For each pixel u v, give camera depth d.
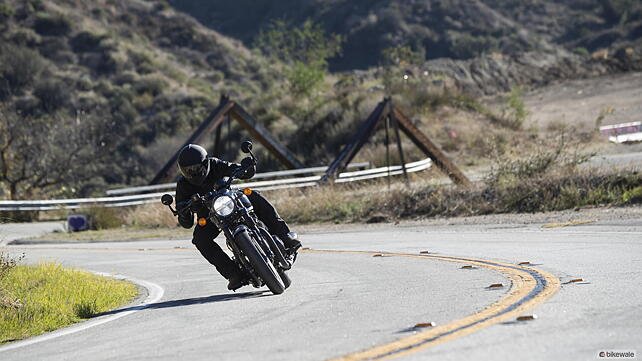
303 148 134.88
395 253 40.97
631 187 56.88
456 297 23.92
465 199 63.16
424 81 157.75
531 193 59.81
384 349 17.30
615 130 115.94
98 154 136.00
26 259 50.72
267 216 29.91
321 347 18.12
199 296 30.92
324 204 72.00
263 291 30.45
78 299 30.72
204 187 29.36
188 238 67.25
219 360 17.67
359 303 24.38
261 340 19.61
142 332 22.83
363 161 111.12
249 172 29.44
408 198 66.69
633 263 28.75
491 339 17.41
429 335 18.36
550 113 154.50
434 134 122.25
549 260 31.81
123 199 90.25
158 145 183.00
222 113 91.31
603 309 20.00
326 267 36.75
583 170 62.31
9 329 25.38
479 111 140.38
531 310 20.50
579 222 48.12
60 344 22.20
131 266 45.97
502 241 42.25
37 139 129.12
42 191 122.94
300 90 164.12
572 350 16.02
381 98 138.88
